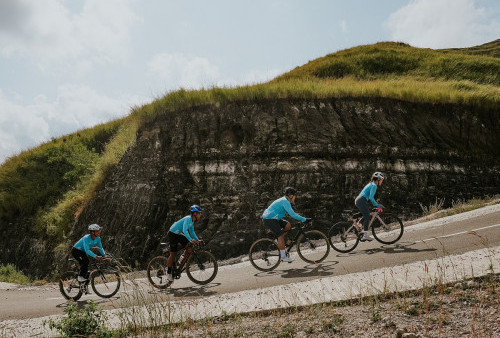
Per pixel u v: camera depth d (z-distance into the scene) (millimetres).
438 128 20984
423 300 5316
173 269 8648
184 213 17938
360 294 5816
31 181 27438
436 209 16859
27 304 9250
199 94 21594
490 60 38125
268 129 19375
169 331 5523
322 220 16953
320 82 24578
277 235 9016
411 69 36875
